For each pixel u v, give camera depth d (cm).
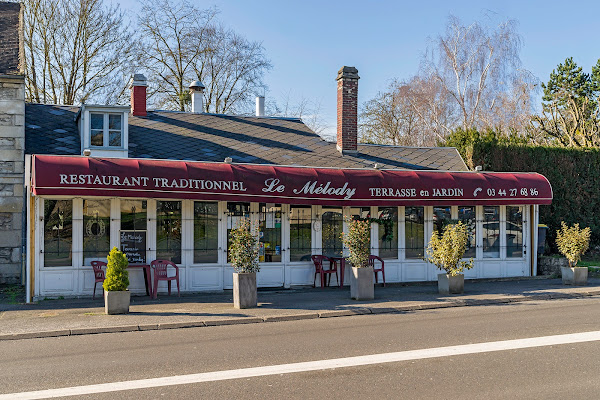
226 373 894
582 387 819
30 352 1048
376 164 2077
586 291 1758
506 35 4125
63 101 3494
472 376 875
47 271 1648
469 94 4147
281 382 847
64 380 862
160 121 2338
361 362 954
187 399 774
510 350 1030
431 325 1271
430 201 1973
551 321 1300
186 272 1805
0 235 1914
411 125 4750
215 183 1720
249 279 1510
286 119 2620
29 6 3350
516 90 4059
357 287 1633
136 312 1431
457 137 2609
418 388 817
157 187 1655
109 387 827
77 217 1688
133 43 3784
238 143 2219
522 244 2205
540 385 829
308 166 1938
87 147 1912
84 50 3522
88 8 3497
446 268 1767
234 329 1262
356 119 2305
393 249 2056
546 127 3700
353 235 1661
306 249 1956
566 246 1948
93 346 1095
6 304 1579
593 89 5309
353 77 2305
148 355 1014
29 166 1641
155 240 1772
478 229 2152
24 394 798
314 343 1098
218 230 1853
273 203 1862
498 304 1603
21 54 2048
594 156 2684
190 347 1076
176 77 4159
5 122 1905
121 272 1424
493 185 2058
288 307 1503
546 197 2123
